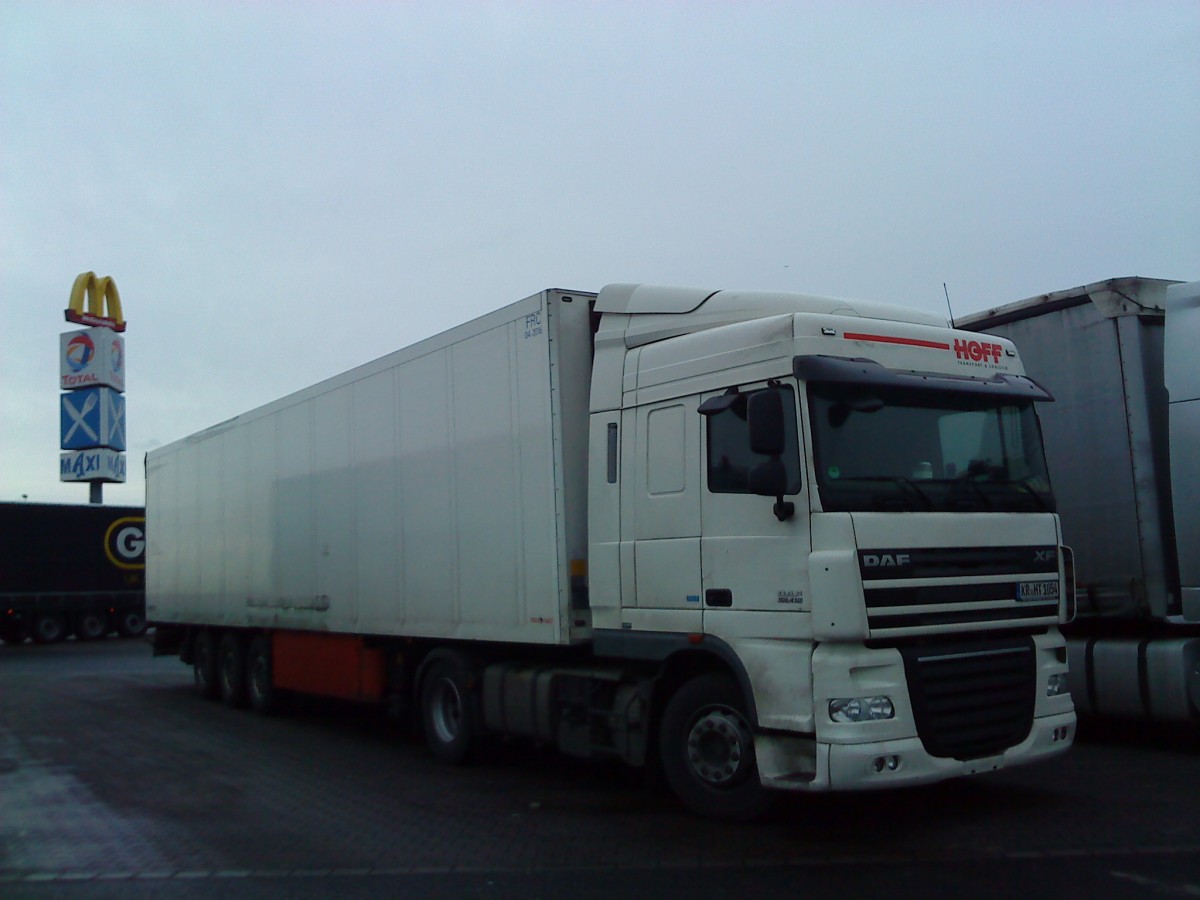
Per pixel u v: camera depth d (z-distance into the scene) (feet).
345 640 37.22
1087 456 30.78
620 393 24.59
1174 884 17.60
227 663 48.67
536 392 26.43
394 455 33.12
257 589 43.39
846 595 19.24
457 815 24.61
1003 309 33.50
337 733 39.14
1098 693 30.27
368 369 34.94
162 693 55.47
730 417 21.76
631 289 25.35
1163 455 29.53
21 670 73.26
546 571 25.82
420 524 31.50
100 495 131.34
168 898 18.81
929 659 20.18
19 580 104.63
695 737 22.45
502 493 27.63
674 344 23.47
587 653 27.20
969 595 20.95
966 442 22.30
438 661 31.63
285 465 41.06
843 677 19.29
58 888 19.60
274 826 24.03
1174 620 28.63
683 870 19.31
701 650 22.03
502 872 19.72
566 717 26.14
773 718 20.20
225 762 32.91
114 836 23.49
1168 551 29.07
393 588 32.89
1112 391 30.19
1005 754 21.04
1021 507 22.54
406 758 32.78
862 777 19.04
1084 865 18.78
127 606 113.70
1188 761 28.43
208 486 49.39
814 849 20.29
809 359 20.38
